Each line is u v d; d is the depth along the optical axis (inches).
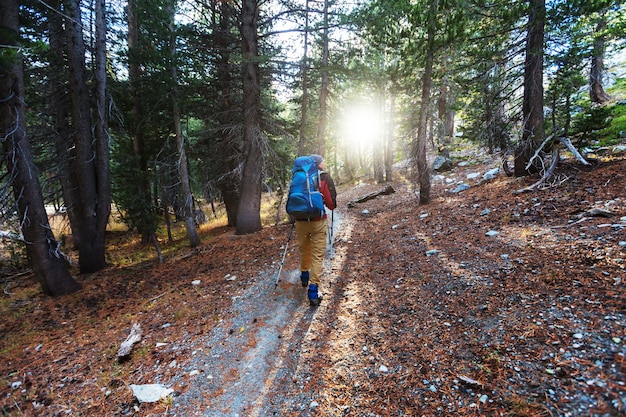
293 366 139.1
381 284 201.0
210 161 538.3
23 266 485.7
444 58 381.4
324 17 430.3
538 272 154.6
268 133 506.0
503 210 268.2
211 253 394.9
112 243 634.2
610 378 91.2
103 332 213.5
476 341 124.3
